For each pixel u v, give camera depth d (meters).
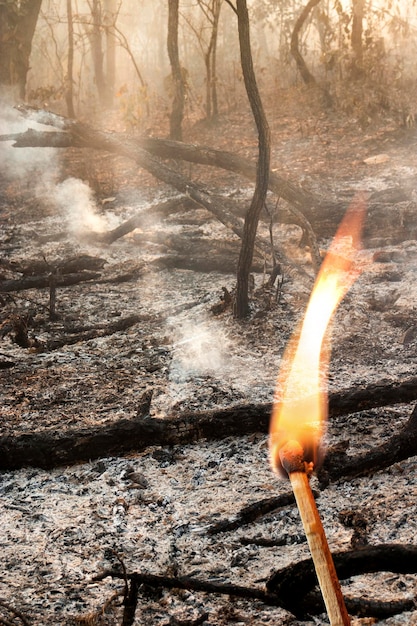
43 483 3.94
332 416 4.41
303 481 1.11
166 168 8.55
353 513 3.42
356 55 16.88
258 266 7.59
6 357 5.84
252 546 3.28
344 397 4.44
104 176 13.00
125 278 7.86
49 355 5.84
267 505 3.52
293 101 16.73
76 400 4.90
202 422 4.24
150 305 6.99
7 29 14.58
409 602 2.70
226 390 4.89
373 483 3.71
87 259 8.18
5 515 3.64
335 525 3.39
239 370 5.23
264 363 5.32
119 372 5.37
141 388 5.04
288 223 9.00
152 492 3.79
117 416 4.59
